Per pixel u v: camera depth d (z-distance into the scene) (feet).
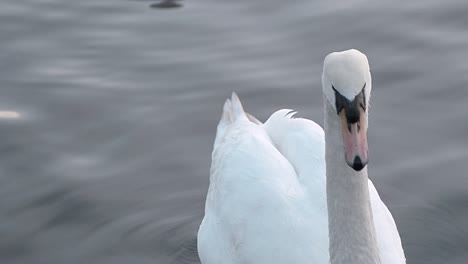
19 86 56.24
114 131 52.49
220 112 53.16
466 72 54.49
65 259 45.27
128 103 54.39
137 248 46.32
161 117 53.21
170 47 58.44
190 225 47.70
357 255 35.50
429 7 59.67
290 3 61.67
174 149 51.21
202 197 48.93
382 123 51.96
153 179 49.78
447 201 47.75
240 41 58.44
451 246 45.52
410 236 46.19
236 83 55.06
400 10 59.77
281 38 58.39
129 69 57.00
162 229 47.50
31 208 48.06
